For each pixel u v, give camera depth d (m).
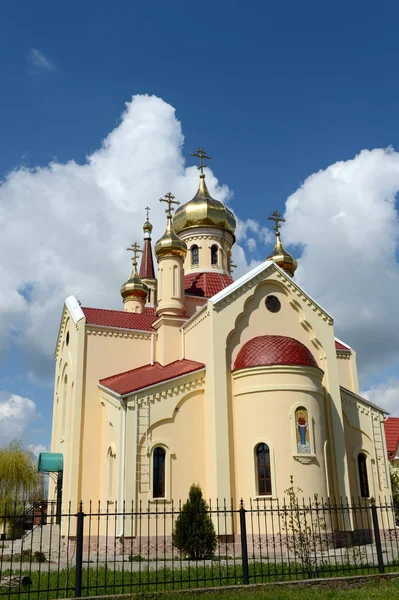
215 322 26.34
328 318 29.09
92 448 27.53
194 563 18.39
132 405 24.39
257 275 27.95
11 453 36.53
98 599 11.81
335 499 23.64
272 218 40.25
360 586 13.73
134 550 22.25
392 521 27.73
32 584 14.48
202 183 38.19
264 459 23.95
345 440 28.33
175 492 24.08
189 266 36.53
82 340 29.28
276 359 24.86
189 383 25.75
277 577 14.88
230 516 23.44
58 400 35.59
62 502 28.42
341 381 32.72
